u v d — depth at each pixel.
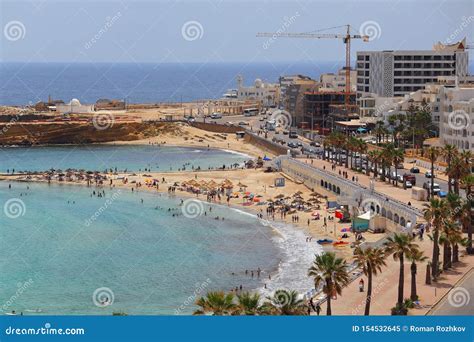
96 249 172.00
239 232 187.88
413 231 157.00
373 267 109.25
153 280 145.25
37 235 186.50
